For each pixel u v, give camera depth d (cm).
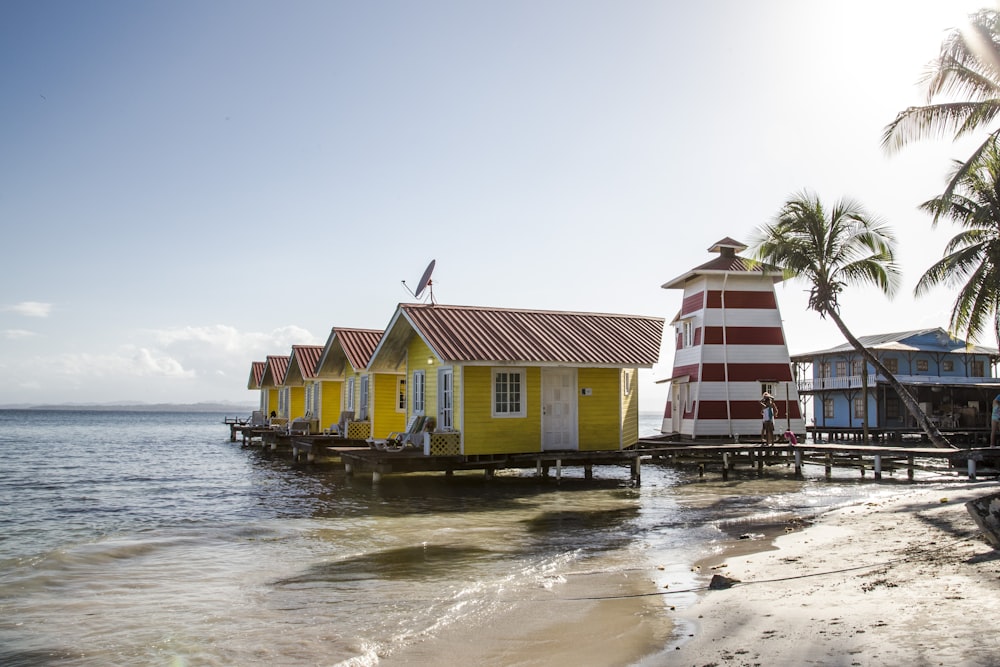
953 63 2083
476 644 716
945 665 538
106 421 15488
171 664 682
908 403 2772
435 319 2205
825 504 1803
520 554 1180
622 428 2348
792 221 2794
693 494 2045
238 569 1098
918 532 1173
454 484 2198
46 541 1373
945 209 2238
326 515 1625
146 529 1487
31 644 744
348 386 3256
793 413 3712
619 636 721
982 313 2431
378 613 838
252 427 4784
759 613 743
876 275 2734
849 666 557
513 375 2184
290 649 717
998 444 3975
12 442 6012
